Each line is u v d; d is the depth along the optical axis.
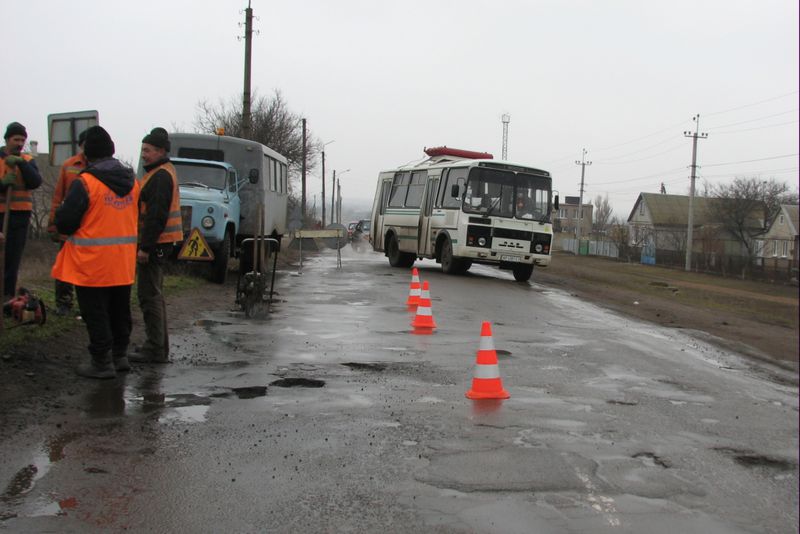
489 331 7.11
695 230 73.12
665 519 4.31
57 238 8.15
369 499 4.40
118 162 6.91
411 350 9.35
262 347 9.01
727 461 5.46
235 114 48.59
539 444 5.62
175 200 7.62
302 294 15.34
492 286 19.36
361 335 10.34
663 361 9.59
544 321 12.97
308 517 4.12
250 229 18.56
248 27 28.22
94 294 6.75
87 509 4.10
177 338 9.30
